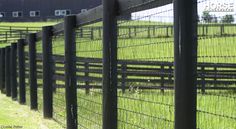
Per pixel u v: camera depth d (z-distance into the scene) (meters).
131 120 6.88
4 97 17.45
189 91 4.35
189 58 4.32
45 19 78.50
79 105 10.12
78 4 77.44
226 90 6.41
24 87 14.76
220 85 7.29
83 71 15.20
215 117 5.95
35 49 13.14
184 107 4.37
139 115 7.06
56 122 10.33
